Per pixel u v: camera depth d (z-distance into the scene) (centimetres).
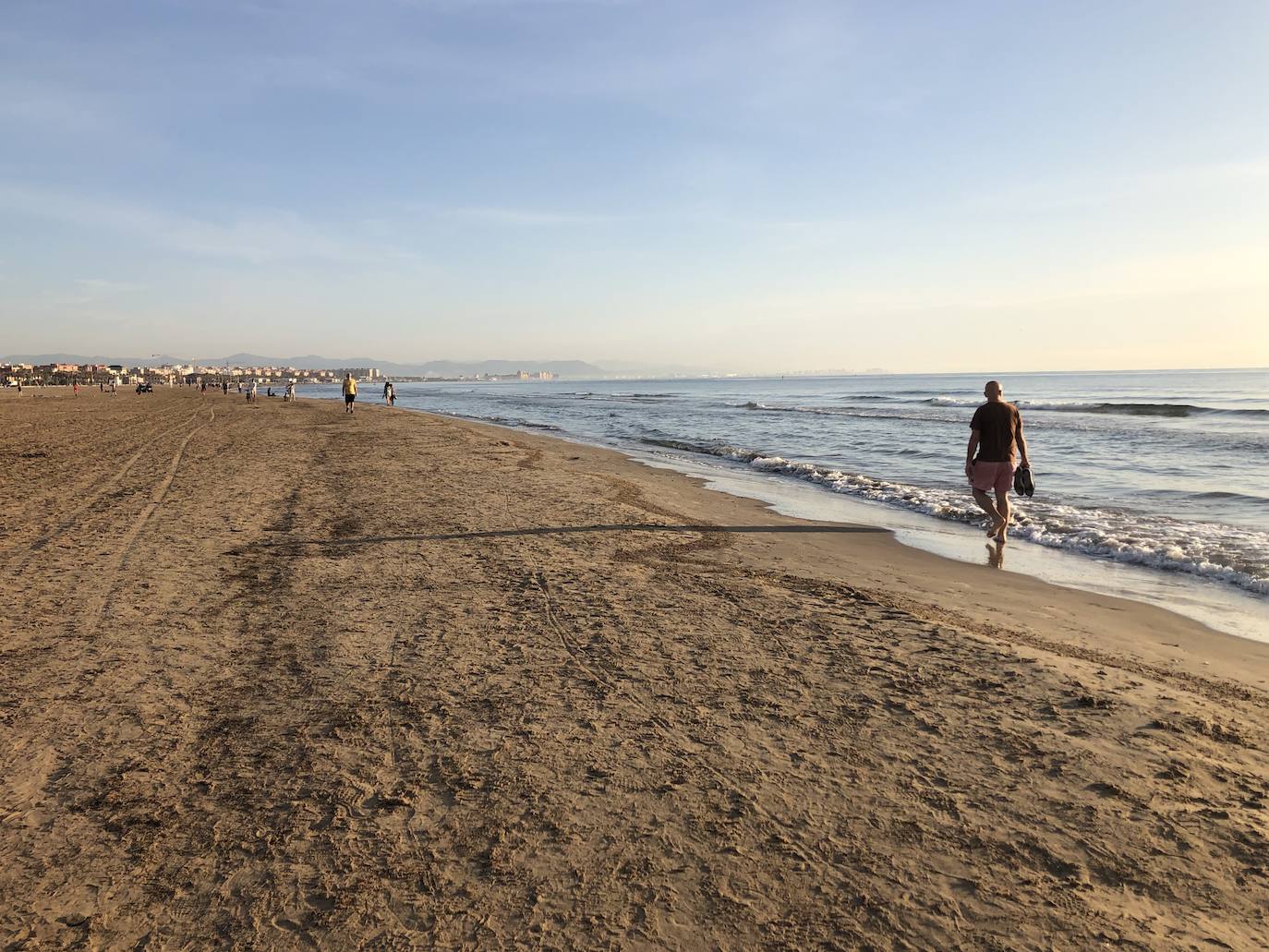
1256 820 272
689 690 399
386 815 282
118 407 4831
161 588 601
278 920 226
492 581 629
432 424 2923
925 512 1098
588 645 470
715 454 2019
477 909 231
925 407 4538
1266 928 218
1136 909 227
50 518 912
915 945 213
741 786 301
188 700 388
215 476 1313
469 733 350
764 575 669
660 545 792
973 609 589
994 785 299
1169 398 5212
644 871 248
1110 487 1299
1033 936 216
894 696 388
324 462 1563
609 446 2320
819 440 2361
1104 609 605
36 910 230
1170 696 389
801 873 246
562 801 292
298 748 336
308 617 528
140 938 219
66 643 472
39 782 307
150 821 279
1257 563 746
